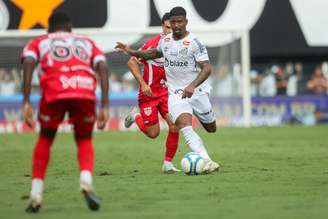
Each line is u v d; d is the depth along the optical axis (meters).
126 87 74.12
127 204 24.16
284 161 39.09
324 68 83.75
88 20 79.12
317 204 23.55
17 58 73.25
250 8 80.50
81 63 22.56
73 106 22.50
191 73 32.59
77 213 22.28
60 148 50.69
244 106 74.31
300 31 81.38
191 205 23.80
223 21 80.06
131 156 43.94
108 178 31.95
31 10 77.56
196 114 33.62
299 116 79.00
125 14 79.31
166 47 32.53
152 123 35.84
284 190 27.03
